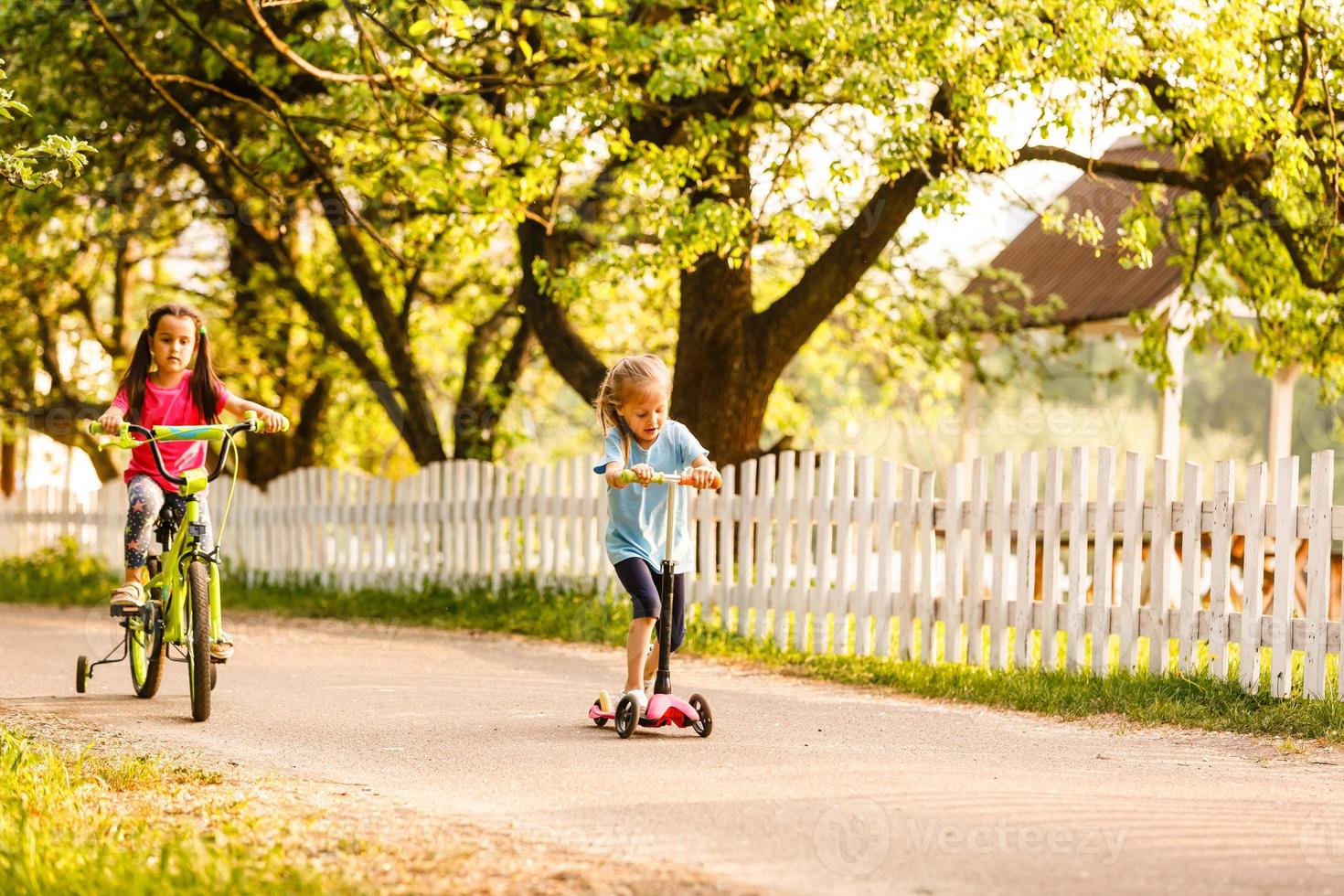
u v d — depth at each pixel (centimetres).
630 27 1504
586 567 1756
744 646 1466
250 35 1869
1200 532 1157
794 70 1571
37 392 2880
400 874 589
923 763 855
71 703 1104
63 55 1909
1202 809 727
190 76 1923
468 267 2616
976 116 1480
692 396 1800
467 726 991
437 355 3183
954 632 1331
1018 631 1282
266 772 829
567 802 730
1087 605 1233
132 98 1964
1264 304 1883
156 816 705
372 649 1517
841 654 1419
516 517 1872
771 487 1512
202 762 863
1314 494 1083
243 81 1906
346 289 2614
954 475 1337
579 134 1616
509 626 1692
